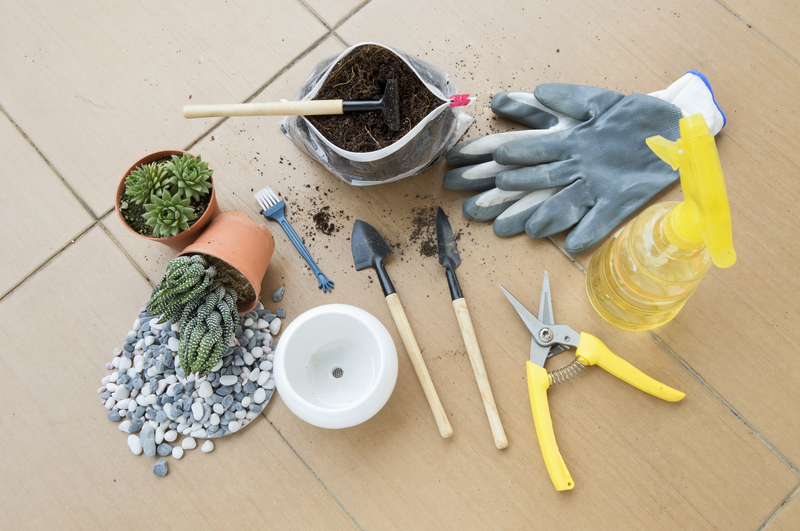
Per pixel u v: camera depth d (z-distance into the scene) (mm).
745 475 991
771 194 1077
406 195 1110
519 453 1009
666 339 1040
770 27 1146
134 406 1040
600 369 1031
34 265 1104
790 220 1066
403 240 1095
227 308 934
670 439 1009
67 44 1186
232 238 935
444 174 1114
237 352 1031
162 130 1151
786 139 1098
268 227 1102
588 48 1153
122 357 1061
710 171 673
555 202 1031
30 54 1183
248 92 1165
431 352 1047
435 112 929
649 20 1159
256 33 1185
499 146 1037
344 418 889
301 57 1178
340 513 1004
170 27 1189
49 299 1091
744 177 1087
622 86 1139
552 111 1082
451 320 1059
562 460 970
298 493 1014
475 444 1015
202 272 904
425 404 1031
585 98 1054
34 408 1052
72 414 1051
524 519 992
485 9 1175
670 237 798
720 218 682
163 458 1032
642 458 1005
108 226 1117
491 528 990
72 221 1120
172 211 910
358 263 1063
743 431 1006
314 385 1009
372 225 1100
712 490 990
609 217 1037
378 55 965
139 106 1162
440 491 1005
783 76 1126
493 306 1059
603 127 1038
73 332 1079
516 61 1155
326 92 972
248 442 1031
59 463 1031
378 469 1016
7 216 1121
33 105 1167
